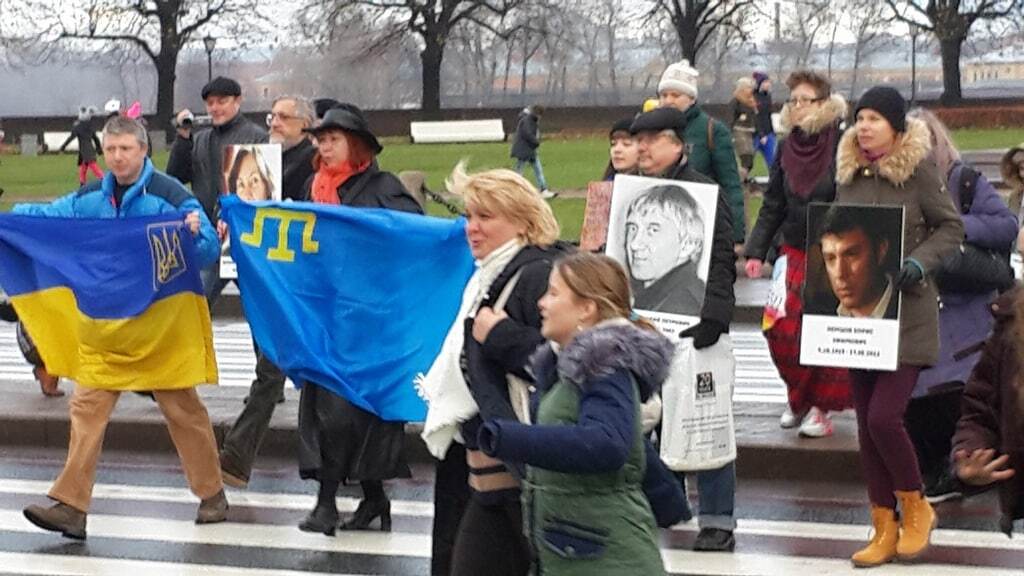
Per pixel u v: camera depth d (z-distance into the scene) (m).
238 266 7.96
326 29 65.19
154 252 8.12
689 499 9.16
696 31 65.75
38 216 8.20
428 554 8.00
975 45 73.88
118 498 9.23
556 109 58.59
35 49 78.12
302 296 7.83
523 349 5.32
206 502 8.63
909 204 7.25
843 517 8.70
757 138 26.09
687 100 9.65
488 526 5.54
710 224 7.34
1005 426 5.14
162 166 39.66
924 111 8.90
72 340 8.28
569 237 20.52
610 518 4.58
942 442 8.85
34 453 10.58
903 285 7.10
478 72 97.06
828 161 8.53
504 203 5.51
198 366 8.30
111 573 7.70
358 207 7.99
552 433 4.42
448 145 50.34
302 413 7.99
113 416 10.58
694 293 7.37
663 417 7.54
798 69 8.67
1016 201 10.41
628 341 4.54
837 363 7.19
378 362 7.71
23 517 8.84
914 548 7.61
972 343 8.68
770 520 8.64
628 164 8.28
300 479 9.71
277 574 7.68
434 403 5.65
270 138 10.02
